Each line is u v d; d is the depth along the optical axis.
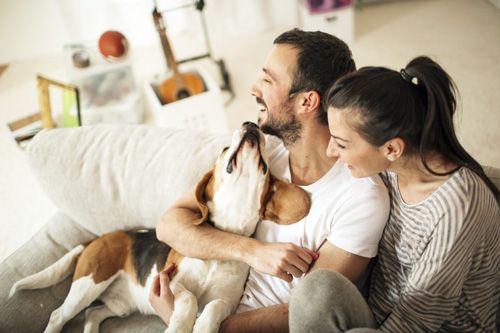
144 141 1.61
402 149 1.00
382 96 0.97
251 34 3.56
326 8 3.00
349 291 1.00
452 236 0.97
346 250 1.18
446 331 1.19
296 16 3.50
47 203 2.57
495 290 1.17
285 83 1.21
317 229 1.25
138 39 3.62
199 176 1.53
